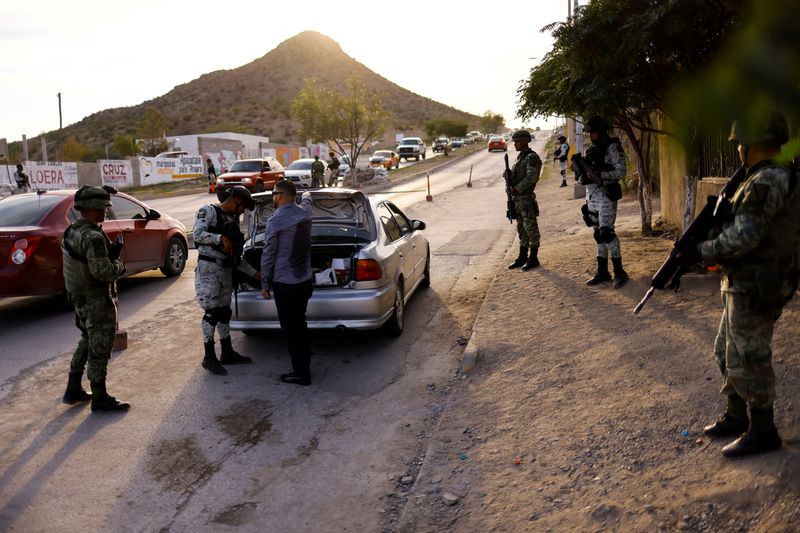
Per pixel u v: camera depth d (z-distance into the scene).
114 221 9.79
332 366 6.35
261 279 5.84
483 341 6.36
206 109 180.88
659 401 4.34
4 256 8.10
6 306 9.20
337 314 6.43
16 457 4.58
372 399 5.52
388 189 31.97
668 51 6.70
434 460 4.28
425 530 3.54
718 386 4.34
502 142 67.00
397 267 7.18
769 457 3.30
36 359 6.74
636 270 7.91
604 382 4.86
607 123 7.23
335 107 39.34
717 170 8.41
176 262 11.14
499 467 4.05
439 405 5.30
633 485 3.51
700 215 3.52
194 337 7.44
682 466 3.54
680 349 5.07
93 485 4.19
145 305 9.05
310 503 3.95
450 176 39.97
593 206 7.32
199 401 5.53
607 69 7.03
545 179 30.30
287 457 4.54
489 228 15.96
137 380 6.07
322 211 7.12
